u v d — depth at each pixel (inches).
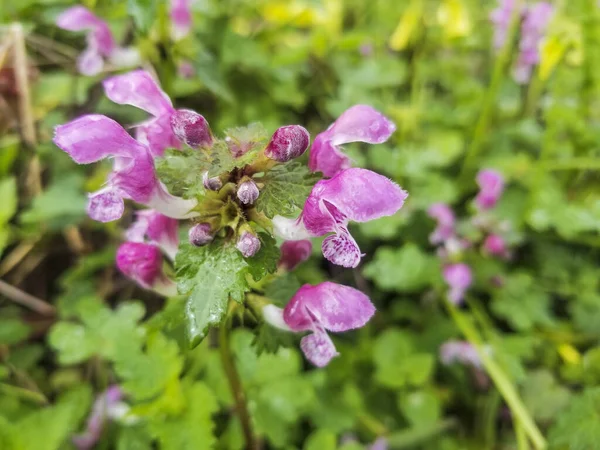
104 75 6.7
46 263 6.4
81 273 5.9
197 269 2.8
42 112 6.6
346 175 2.7
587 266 6.5
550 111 6.5
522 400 5.5
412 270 5.8
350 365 5.6
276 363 4.8
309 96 8.0
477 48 8.9
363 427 5.4
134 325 4.8
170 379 3.8
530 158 7.1
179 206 3.0
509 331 6.5
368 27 9.3
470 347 5.7
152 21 4.6
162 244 3.3
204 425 3.8
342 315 3.0
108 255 6.0
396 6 9.4
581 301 6.2
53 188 5.9
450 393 5.9
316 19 8.5
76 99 6.6
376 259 5.9
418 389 5.6
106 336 4.7
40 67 7.0
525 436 5.1
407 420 5.6
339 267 6.5
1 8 6.6
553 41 6.3
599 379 5.6
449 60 8.6
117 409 5.0
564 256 6.6
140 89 3.1
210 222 3.0
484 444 5.6
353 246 2.8
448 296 6.0
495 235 6.1
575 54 6.8
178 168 3.0
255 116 7.3
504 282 6.1
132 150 2.8
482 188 6.1
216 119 7.3
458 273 5.8
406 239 6.6
